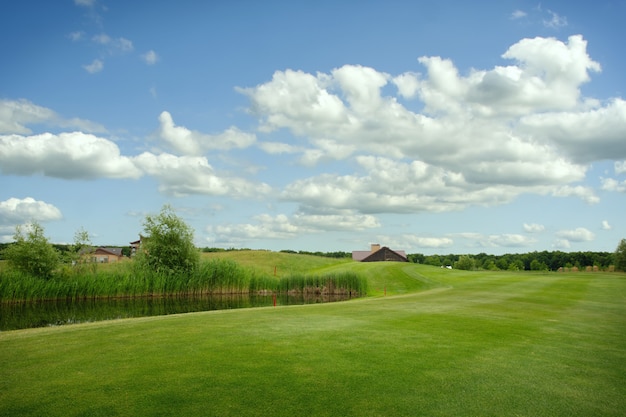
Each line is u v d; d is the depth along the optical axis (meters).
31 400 5.56
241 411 5.24
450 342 9.23
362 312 14.34
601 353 8.45
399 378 6.58
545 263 116.38
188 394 5.79
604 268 86.38
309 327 10.93
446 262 133.12
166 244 40.75
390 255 93.31
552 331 10.83
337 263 73.69
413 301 18.59
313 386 6.16
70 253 37.22
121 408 5.30
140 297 37.34
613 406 5.60
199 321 12.12
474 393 5.98
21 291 32.31
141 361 7.41
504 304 17.19
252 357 7.71
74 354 7.91
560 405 5.61
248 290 42.41
